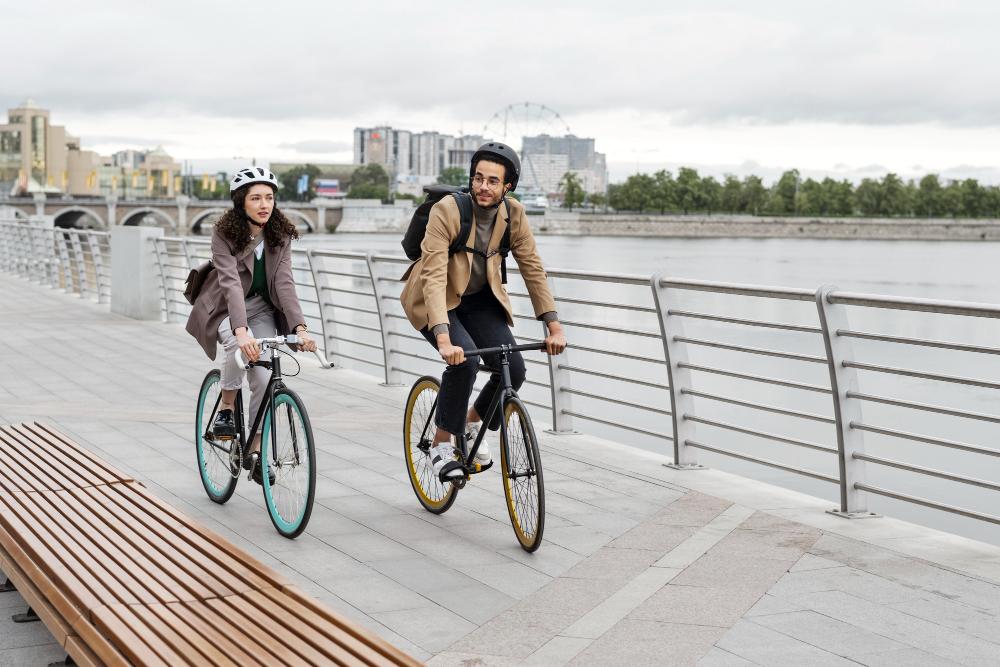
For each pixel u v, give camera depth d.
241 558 3.27
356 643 2.58
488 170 4.57
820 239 183.25
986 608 3.90
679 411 6.36
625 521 5.20
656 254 111.88
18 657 3.50
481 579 4.32
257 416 5.07
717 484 5.98
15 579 3.39
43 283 20.89
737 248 135.88
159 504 3.90
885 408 19.28
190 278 5.09
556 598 4.07
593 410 16.30
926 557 4.54
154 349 11.77
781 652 3.49
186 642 2.59
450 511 5.45
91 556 3.27
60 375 9.89
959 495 12.85
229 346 4.96
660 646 3.55
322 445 7.04
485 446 5.02
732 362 24.88
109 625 2.68
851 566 4.41
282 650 2.55
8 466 4.46
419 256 4.97
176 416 7.95
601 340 25.59
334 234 147.25
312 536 4.97
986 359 27.72
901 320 37.38
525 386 18.00
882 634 3.64
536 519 4.54
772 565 4.44
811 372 23.64
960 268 93.62
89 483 4.21
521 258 4.79
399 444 7.10
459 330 4.72
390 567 4.49
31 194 176.38
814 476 5.48
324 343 10.77
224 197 196.12
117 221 127.56
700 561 4.51
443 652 3.52
